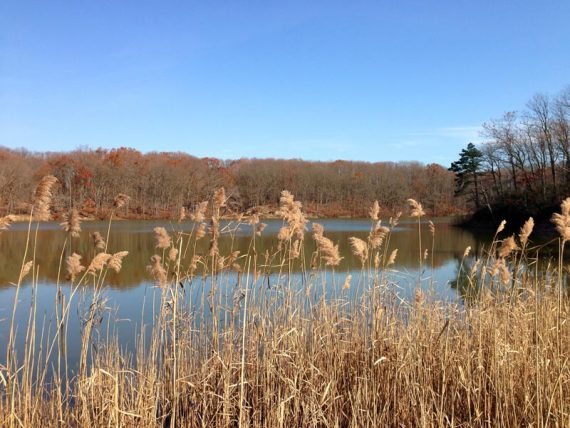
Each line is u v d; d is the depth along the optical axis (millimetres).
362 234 39750
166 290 7297
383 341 7473
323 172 86812
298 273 13492
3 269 19812
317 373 6965
